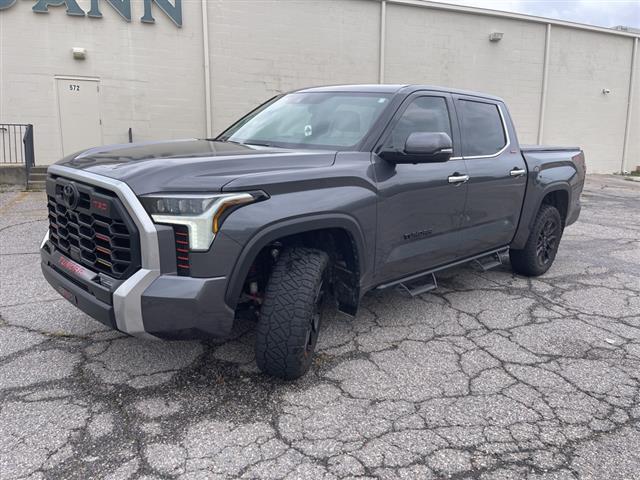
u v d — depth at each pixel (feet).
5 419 9.09
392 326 13.71
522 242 17.40
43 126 44.27
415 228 12.78
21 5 42.16
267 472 7.93
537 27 63.36
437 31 57.41
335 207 10.39
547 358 12.17
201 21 46.85
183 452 8.34
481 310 15.14
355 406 9.84
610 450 8.77
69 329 12.91
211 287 8.86
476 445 8.78
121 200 8.81
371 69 54.54
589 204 40.32
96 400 9.77
